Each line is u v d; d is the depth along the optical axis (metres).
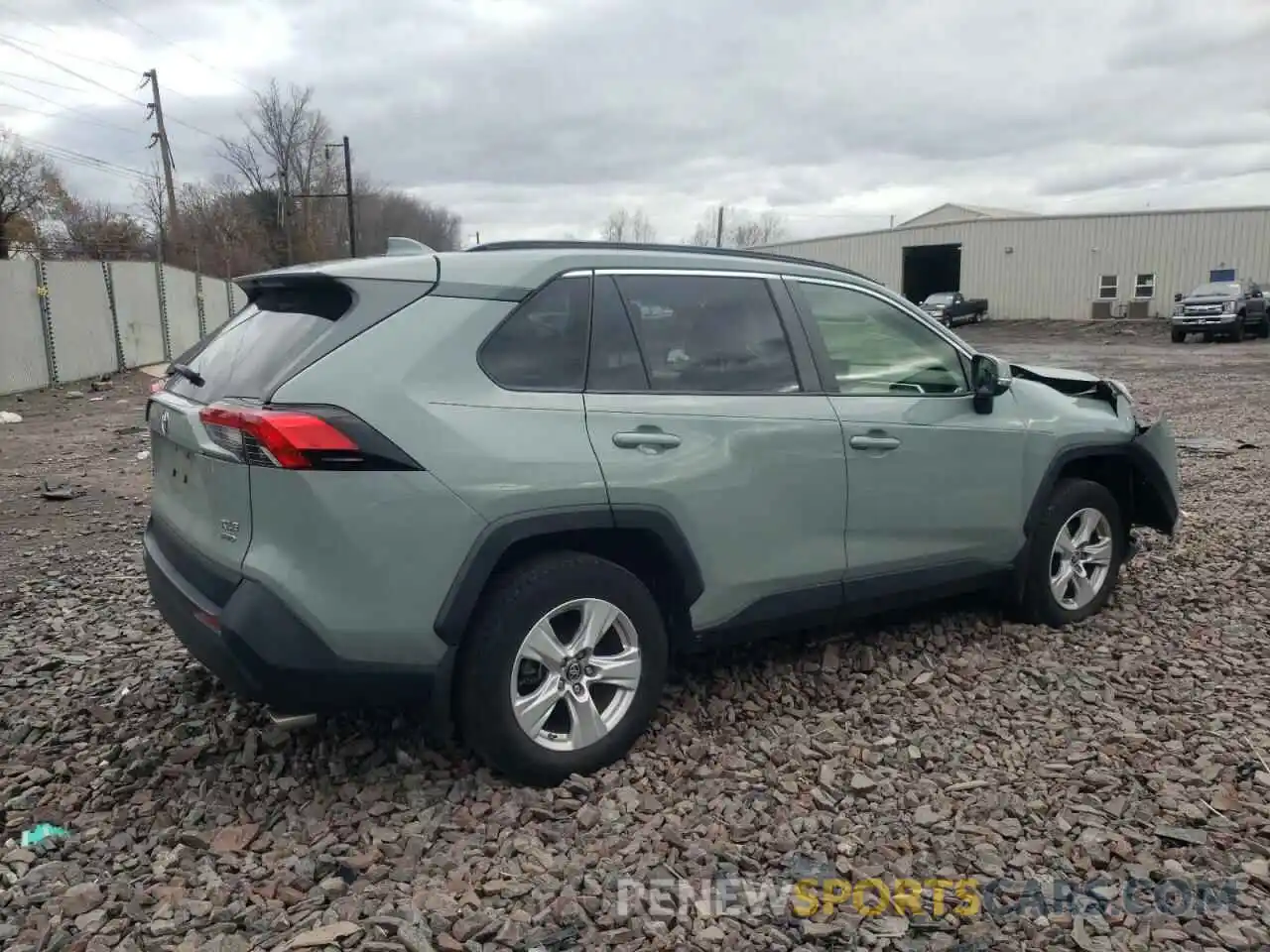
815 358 4.07
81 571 6.18
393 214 74.38
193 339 24.77
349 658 3.04
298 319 3.33
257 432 2.94
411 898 2.81
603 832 3.16
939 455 4.35
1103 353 28.52
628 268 3.68
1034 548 4.86
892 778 3.51
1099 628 5.01
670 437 3.55
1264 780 3.46
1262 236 39.84
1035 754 3.69
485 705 3.24
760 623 3.93
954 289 52.91
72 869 2.94
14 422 13.58
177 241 43.88
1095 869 2.97
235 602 2.99
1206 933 2.67
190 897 2.81
